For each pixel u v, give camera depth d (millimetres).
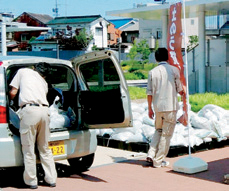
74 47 48812
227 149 8242
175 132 7926
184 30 6727
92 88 7430
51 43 51500
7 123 5555
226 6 18844
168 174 6340
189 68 21781
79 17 59938
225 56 22031
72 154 6090
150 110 6793
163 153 6746
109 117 6062
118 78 6453
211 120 8438
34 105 5520
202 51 20391
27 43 58000
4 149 5496
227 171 6438
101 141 8781
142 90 21625
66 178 6254
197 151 7977
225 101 15211
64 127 6168
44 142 5672
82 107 6258
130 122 5992
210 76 20766
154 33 55844
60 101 6613
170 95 6555
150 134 7906
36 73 5770
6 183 6004
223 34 23156
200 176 6176
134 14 22125
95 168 6844
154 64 44250
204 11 20156
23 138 5523
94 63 6535
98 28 59312
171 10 6980
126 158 7551
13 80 5699
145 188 5633
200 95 17156
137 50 45000
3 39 22156
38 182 6000
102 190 5570
